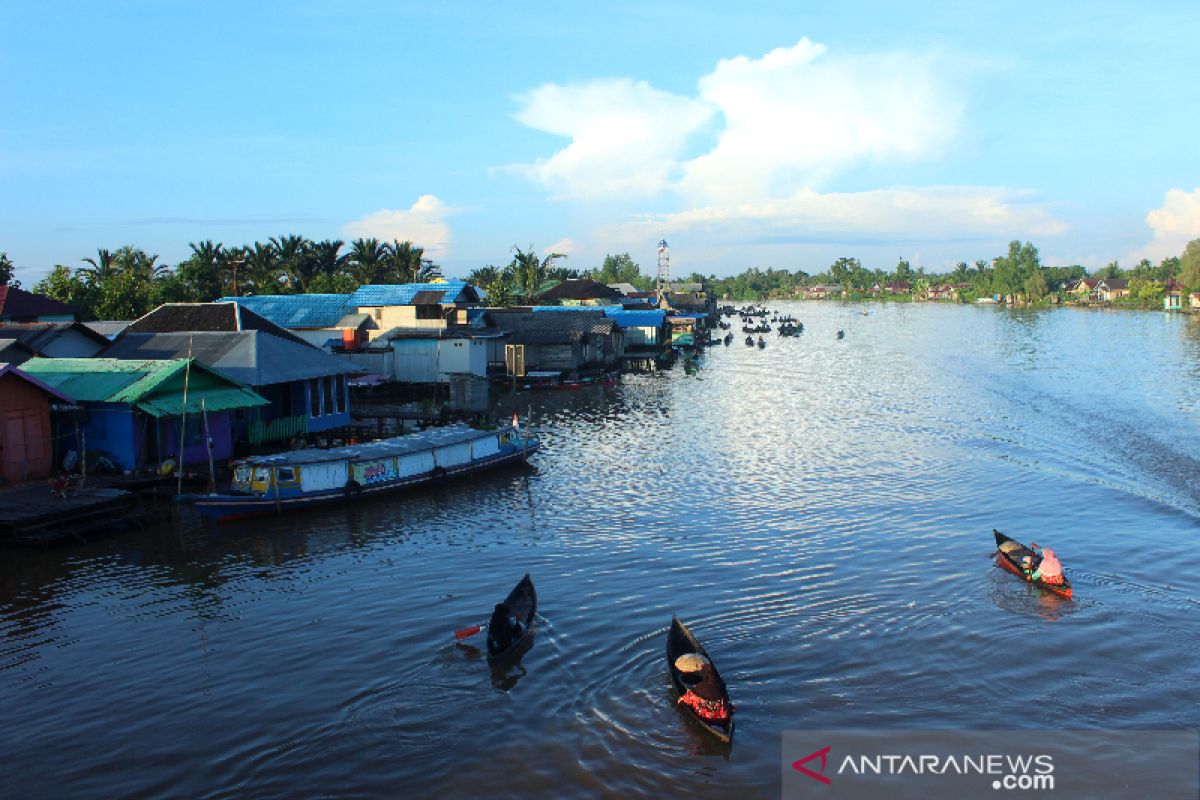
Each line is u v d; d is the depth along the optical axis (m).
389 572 27.52
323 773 16.70
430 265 120.31
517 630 21.80
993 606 23.91
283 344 46.31
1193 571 26.41
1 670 20.91
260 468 33.72
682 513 33.78
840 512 33.50
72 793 16.11
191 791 16.19
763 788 16.14
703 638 22.22
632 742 17.61
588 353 80.75
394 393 65.06
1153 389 66.88
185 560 28.73
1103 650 21.19
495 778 16.52
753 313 195.88
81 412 36.41
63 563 28.39
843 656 21.11
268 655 21.62
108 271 94.38
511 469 42.12
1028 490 36.53
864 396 66.69
